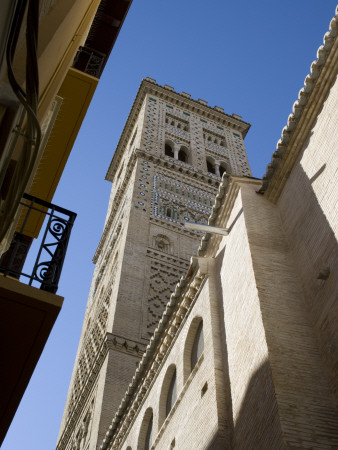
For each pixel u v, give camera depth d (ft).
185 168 126.93
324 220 32.91
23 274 24.58
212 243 46.32
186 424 37.93
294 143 40.16
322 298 30.63
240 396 31.12
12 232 28.68
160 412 45.85
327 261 31.17
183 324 46.60
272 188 42.19
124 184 128.26
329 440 24.35
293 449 23.52
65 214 27.84
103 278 112.16
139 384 53.62
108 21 49.44
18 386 22.79
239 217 41.57
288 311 31.81
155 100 156.76
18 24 14.96
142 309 83.20
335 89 36.24
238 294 36.50
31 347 22.30
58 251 26.07
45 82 22.50
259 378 28.84
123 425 54.70
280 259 36.17
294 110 39.73
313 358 28.91
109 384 69.67
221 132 157.17
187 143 142.92
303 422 24.97
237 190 44.04
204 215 114.42
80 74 41.65
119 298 83.61
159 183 118.93
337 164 33.24
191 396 38.86
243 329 33.53
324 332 29.43
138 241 97.55
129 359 74.43
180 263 96.37
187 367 43.16
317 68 38.06
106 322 87.76
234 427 30.91
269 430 25.84
